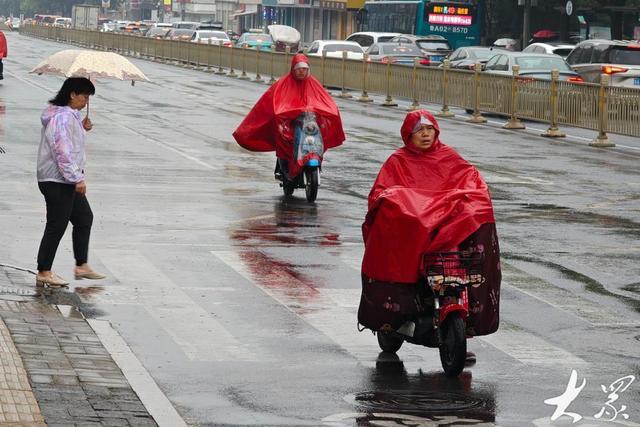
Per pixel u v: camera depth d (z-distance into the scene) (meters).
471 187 13.59
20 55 103.19
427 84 54.69
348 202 26.55
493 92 48.47
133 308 16.03
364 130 44.34
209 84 71.94
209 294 17.00
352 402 12.19
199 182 28.94
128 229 22.02
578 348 14.51
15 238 20.58
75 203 17.62
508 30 109.00
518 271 19.09
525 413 11.88
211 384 12.70
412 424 11.48
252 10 187.88
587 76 55.50
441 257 13.15
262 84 74.12
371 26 102.88
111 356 13.56
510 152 37.69
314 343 14.55
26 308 15.66
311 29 155.62
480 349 14.41
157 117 47.34
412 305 13.43
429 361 13.92
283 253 20.25
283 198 26.94
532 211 25.48
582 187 29.55
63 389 12.09
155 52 108.00
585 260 20.11
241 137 27.42
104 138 38.41
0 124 41.50
